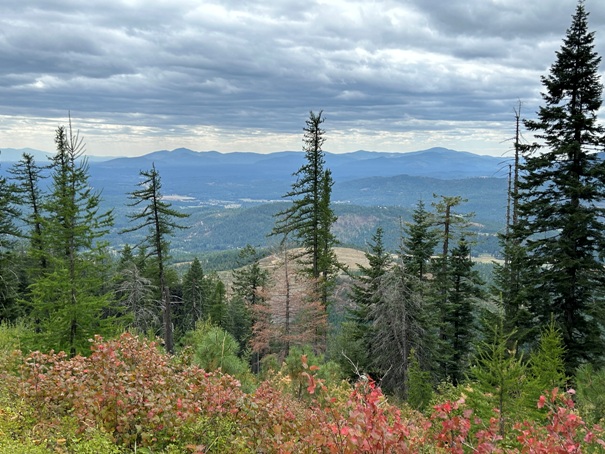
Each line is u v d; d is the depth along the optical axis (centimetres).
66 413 617
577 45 1827
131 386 640
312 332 2656
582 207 1750
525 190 1928
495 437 441
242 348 4253
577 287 1800
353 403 420
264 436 583
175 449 516
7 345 1546
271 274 2742
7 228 2944
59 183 1750
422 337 2520
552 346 1260
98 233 1786
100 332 1777
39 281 1711
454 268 2889
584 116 1695
